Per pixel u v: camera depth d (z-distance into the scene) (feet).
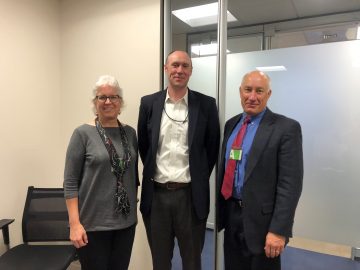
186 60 5.82
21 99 8.34
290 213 4.92
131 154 5.72
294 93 7.13
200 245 6.23
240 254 5.74
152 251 6.18
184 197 5.89
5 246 8.06
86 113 9.14
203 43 7.84
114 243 5.72
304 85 7.02
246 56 7.57
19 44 8.22
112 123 5.69
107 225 5.36
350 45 6.54
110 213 5.38
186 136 5.90
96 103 5.52
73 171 5.39
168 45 7.95
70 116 9.44
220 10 7.38
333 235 6.98
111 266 5.80
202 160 6.01
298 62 7.04
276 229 4.93
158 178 5.92
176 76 5.78
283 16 8.34
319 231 7.11
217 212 6.18
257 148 5.24
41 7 8.80
